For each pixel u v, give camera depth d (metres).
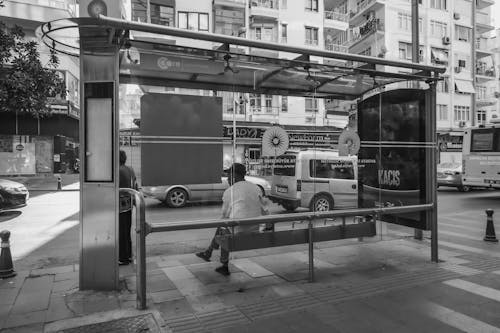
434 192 6.02
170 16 26.42
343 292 4.71
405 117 6.60
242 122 6.27
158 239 8.04
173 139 5.15
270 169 6.26
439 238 7.84
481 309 4.19
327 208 6.90
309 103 7.28
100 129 4.63
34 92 7.10
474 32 40.53
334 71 6.04
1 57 6.82
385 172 6.94
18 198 11.40
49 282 5.07
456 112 38.88
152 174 5.02
